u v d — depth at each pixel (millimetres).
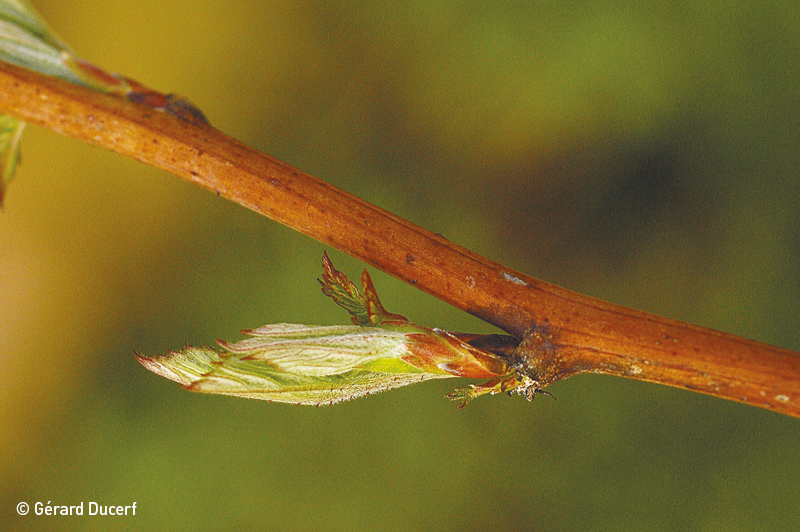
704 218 366
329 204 202
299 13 406
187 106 203
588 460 372
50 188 412
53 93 201
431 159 394
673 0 363
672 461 365
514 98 384
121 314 406
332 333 203
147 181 411
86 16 401
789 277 356
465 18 389
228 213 406
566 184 382
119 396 402
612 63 371
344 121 400
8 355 401
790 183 354
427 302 373
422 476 382
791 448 354
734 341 200
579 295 203
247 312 394
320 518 385
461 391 204
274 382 203
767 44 354
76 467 397
